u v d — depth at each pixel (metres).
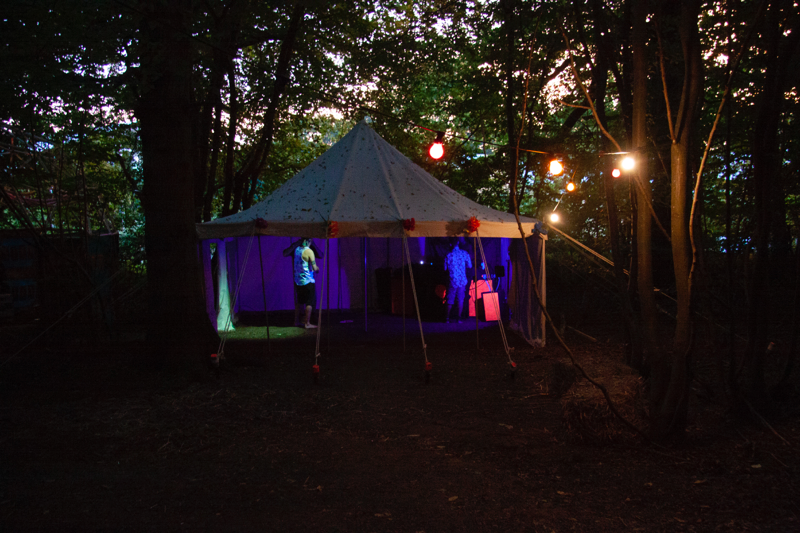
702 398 5.26
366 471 3.78
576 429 4.28
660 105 6.77
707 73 5.40
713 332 4.87
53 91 6.32
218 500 3.32
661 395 4.15
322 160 9.05
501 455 4.06
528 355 7.75
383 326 10.70
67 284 8.72
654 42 6.19
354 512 3.15
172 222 6.27
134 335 9.62
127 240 12.80
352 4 9.90
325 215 7.61
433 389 6.00
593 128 11.62
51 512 3.16
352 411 5.20
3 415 4.95
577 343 8.68
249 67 10.35
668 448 4.05
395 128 13.91
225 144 12.73
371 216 7.67
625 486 3.45
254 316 12.50
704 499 3.23
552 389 5.70
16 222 11.24
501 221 8.27
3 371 6.62
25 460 3.97
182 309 6.30
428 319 11.62
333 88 11.40
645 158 4.15
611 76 9.71
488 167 12.90
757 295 4.60
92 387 5.86
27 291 11.20
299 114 12.23
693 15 3.76
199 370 6.31
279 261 13.11
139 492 3.44
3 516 3.11
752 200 4.88
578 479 3.57
